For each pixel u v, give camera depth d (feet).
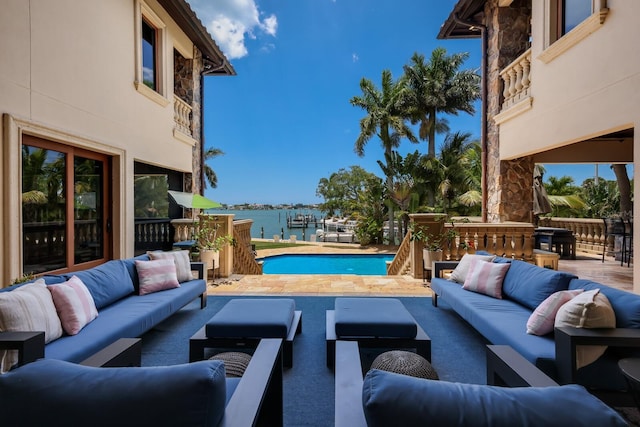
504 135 20.02
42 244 13.32
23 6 11.59
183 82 26.18
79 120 14.34
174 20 22.85
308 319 13.16
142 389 3.17
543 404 3.07
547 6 16.06
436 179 46.80
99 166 16.63
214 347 9.03
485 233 18.94
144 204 20.85
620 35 12.14
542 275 10.00
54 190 13.88
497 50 20.56
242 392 4.58
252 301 11.14
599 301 6.91
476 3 21.72
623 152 22.39
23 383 3.23
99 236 16.61
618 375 6.36
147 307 10.28
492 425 2.89
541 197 24.86
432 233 19.42
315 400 7.68
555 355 6.82
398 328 8.89
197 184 27.22
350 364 5.48
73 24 13.99
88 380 3.27
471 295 11.66
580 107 14.06
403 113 49.90
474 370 8.96
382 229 49.34
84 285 9.34
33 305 7.34
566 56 14.85
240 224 23.75
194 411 3.13
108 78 16.29
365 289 17.53
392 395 3.08
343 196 73.26
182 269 13.80
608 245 25.18
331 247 45.78
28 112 11.82
